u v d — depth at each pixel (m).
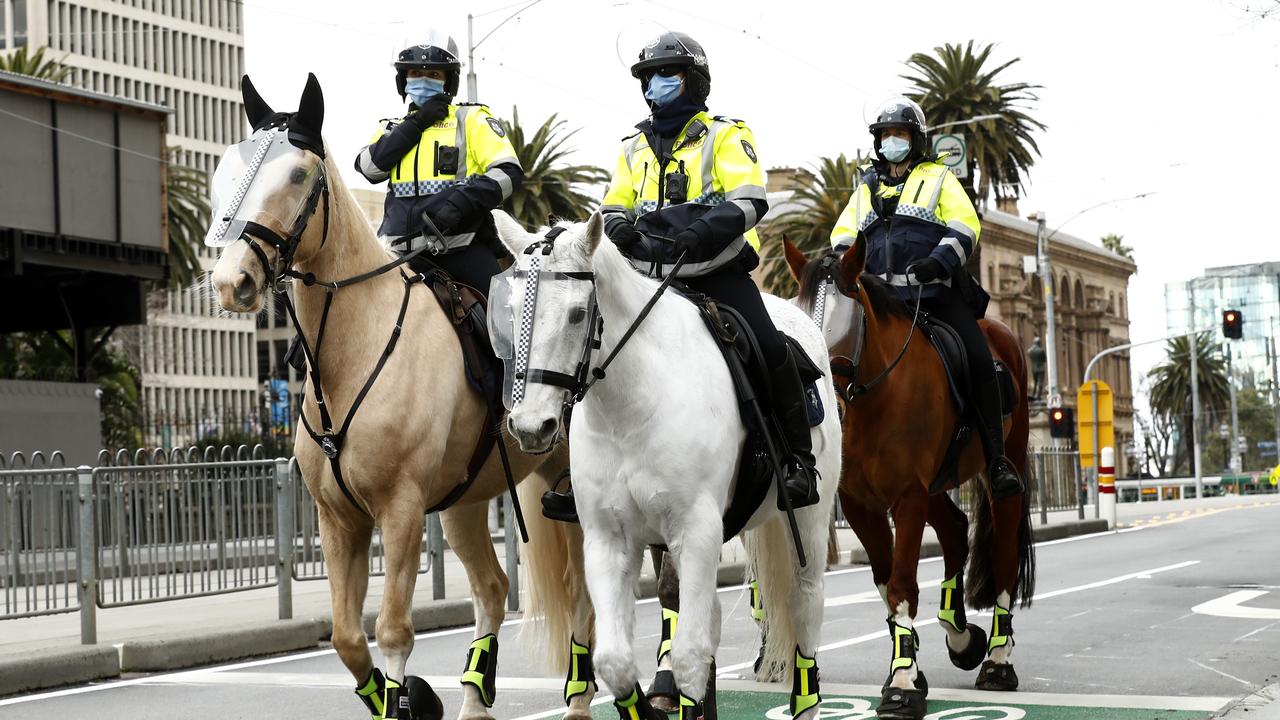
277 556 12.99
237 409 106.62
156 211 38.62
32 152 35.25
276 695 9.68
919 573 18.66
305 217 7.08
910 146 9.52
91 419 36.97
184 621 13.24
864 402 8.57
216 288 6.81
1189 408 106.19
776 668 7.57
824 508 7.54
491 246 8.27
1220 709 8.09
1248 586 15.80
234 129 112.62
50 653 10.58
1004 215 81.00
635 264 7.32
